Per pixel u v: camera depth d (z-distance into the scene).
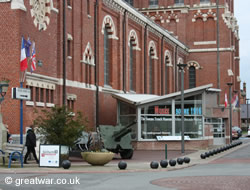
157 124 42.31
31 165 23.55
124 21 50.00
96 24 43.28
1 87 26.16
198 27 76.81
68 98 36.72
